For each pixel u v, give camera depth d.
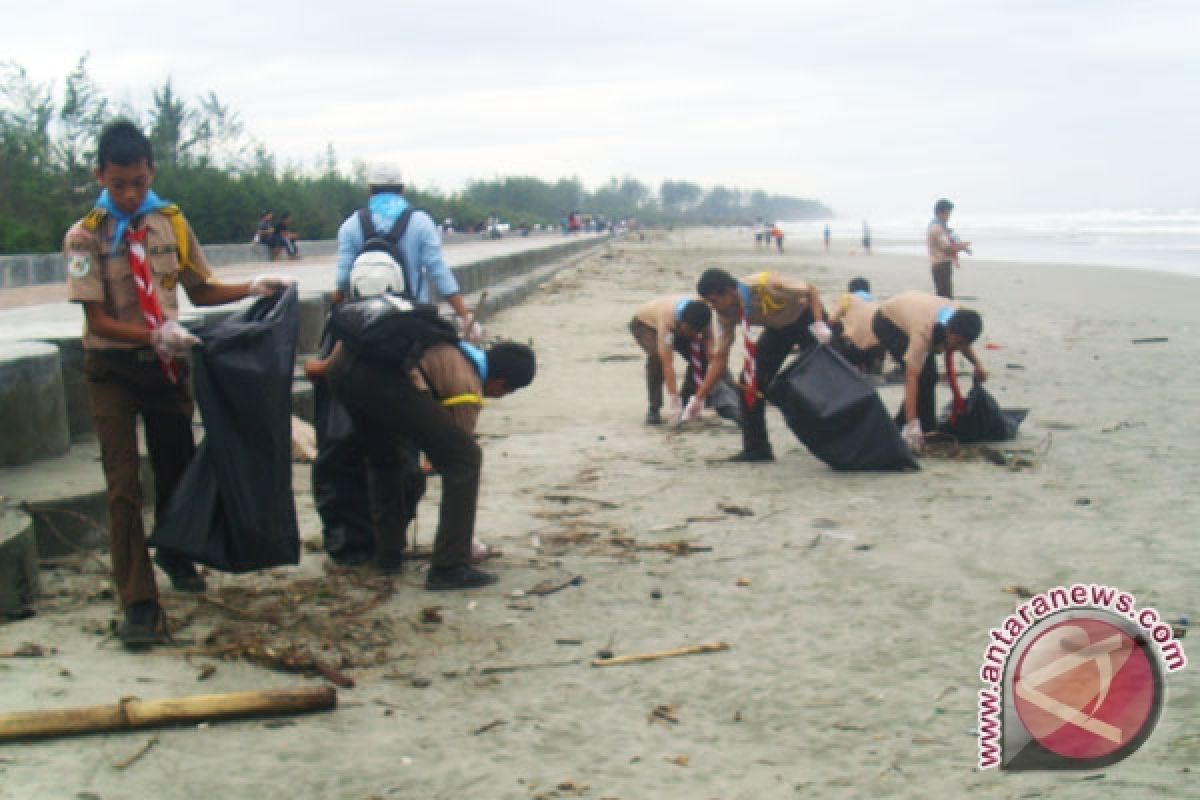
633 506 6.77
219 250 29.30
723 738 3.70
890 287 29.09
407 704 3.94
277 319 4.48
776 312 7.93
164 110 38.53
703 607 4.97
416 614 4.86
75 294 4.18
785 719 3.84
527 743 3.65
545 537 6.06
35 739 3.51
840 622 4.75
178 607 4.78
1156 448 8.23
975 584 5.20
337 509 5.52
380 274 5.59
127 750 3.49
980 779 3.36
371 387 4.92
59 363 6.48
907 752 3.56
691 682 4.16
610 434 9.22
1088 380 11.77
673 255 55.22
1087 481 7.23
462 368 5.08
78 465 6.25
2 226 23.22
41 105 28.20
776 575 5.40
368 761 3.49
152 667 4.13
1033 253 53.50
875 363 11.39
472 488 5.13
